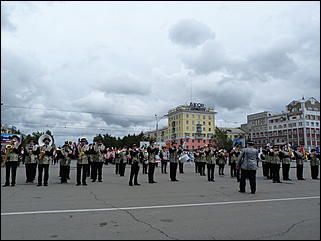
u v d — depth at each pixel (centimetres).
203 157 1947
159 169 2800
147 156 1416
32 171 1335
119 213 696
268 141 10356
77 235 521
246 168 1069
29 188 1129
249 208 772
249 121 11431
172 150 1519
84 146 1282
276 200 902
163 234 534
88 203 818
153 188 1167
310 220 648
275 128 10112
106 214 684
